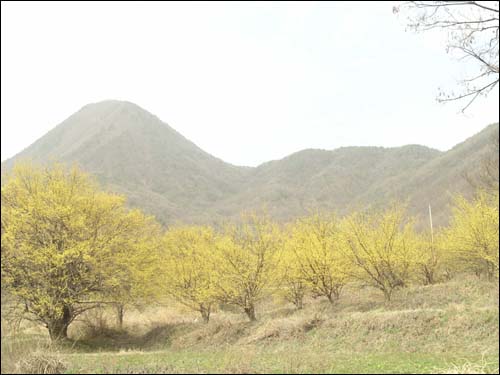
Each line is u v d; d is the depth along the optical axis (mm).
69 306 18719
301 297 20547
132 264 19891
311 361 10922
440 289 17828
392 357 11250
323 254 18281
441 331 12953
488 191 21500
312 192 104375
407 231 18406
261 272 19062
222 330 18625
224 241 19438
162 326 22672
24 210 17938
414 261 18484
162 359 12594
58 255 16828
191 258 21812
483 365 8953
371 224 18281
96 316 22766
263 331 16750
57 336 17672
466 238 18875
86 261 18156
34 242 17891
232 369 9922
